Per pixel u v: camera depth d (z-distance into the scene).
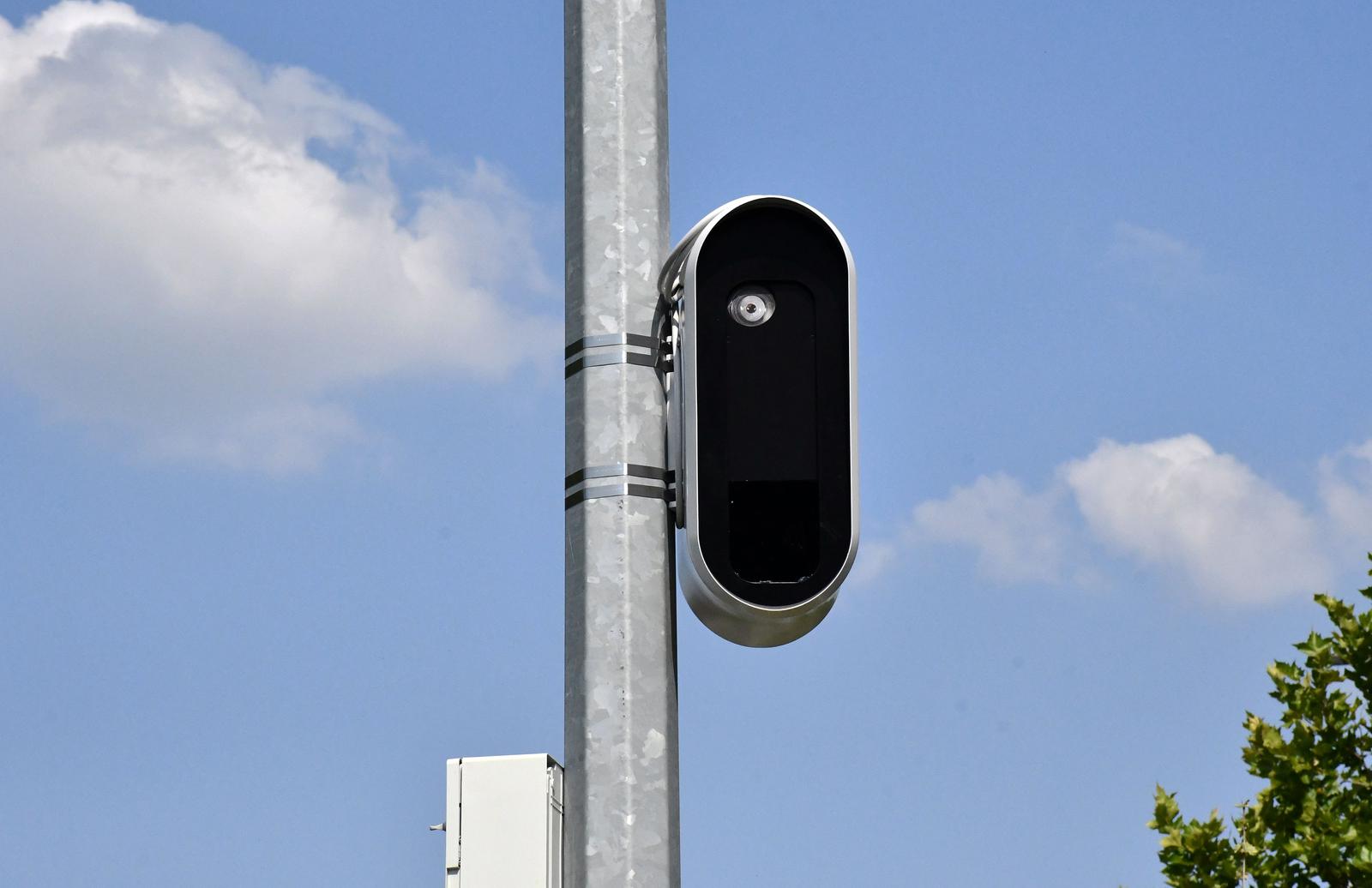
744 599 3.81
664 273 4.25
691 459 3.87
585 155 4.37
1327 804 6.10
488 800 3.87
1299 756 6.16
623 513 4.11
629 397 4.19
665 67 4.55
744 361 3.94
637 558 4.09
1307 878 5.93
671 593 4.15
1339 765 6.25
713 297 3.97
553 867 3.87
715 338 3.95
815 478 3.89
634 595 4.07
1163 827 6.12
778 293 4.00
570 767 4.00
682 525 4.13
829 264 4.02
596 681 4.01
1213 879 6.01
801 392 3.94
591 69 4.42
